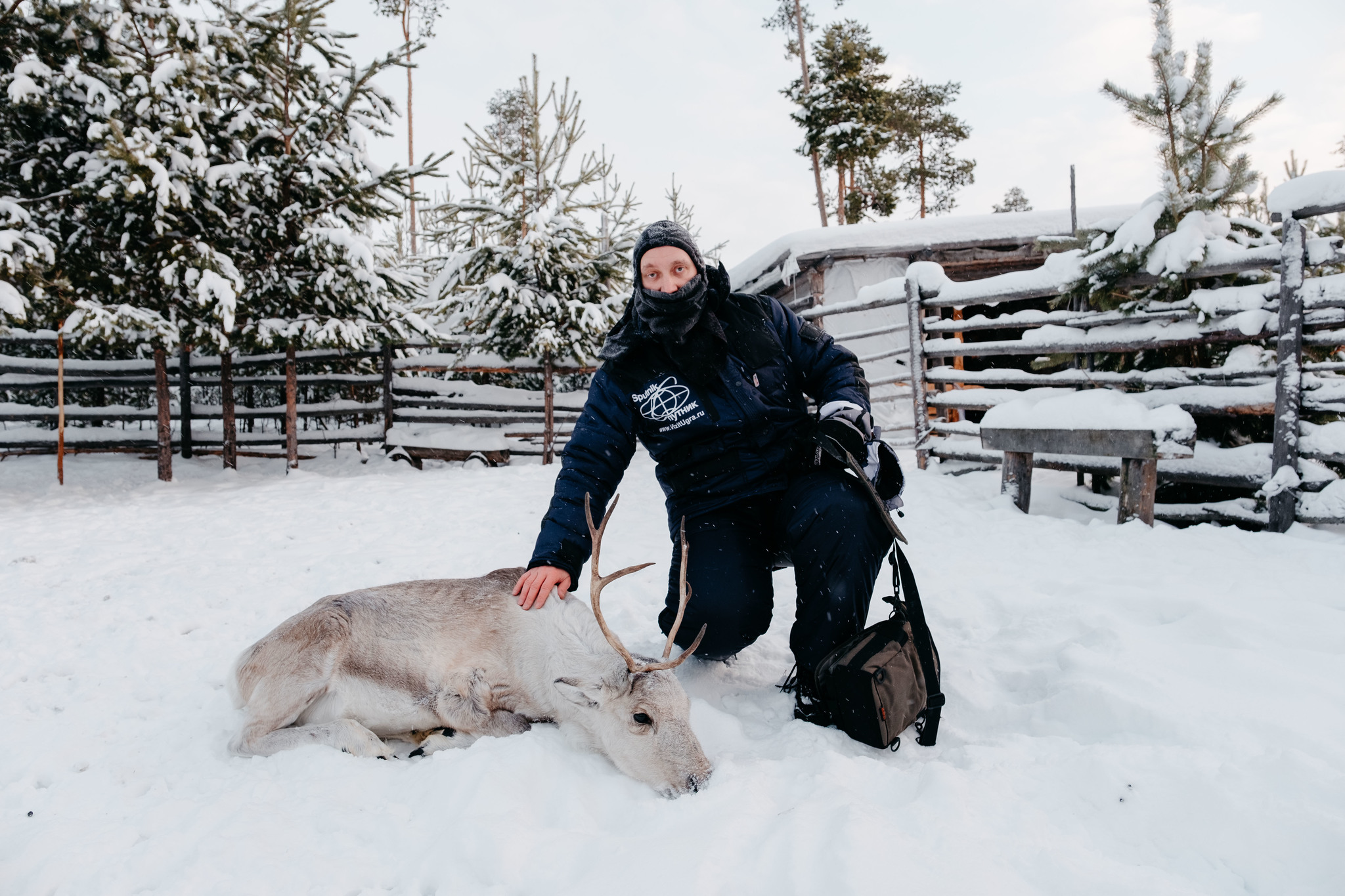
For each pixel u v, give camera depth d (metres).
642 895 1.53
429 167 9.52
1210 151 5.50
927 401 7.66
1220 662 2.65
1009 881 1.53
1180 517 5.30
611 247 11.86
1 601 4.38
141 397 12.34
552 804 2.03
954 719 2.61
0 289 7.16
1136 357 6.12
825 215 21.70
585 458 2.77
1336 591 3.48
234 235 9.09
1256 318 5.00
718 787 2.00
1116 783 1.91
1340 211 4.56
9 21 7.67
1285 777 1.85
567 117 11.13
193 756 2.48
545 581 2.57
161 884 1.71
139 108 7.84
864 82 20.34
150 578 4.85
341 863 1.75
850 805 1.77
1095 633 3.06
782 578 4.35
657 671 2.28
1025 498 5.89
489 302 10.72
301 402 12.32
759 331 2.73
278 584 4.71
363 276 9.40
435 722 2.63
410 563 5.17
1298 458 4.79
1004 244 10.52
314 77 9.41
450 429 11.41
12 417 10.35
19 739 2.64
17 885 1.76
